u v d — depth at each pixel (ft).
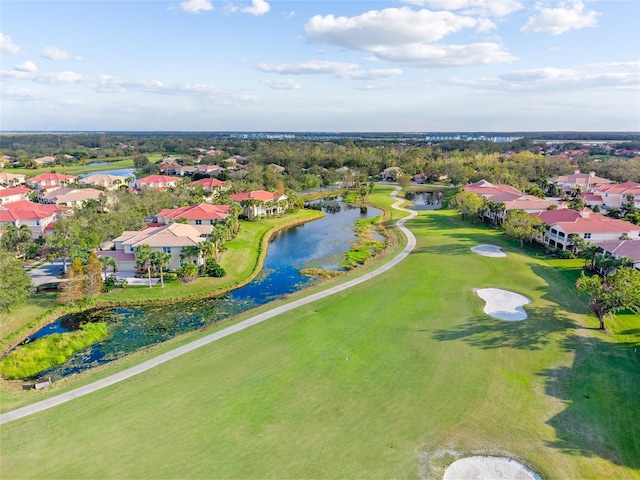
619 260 182.80
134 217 260.83
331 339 133.90
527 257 226.58
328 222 343.67
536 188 414.21
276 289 190.29
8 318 153.69
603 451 86.02
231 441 88.84
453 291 174.70
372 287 180.24
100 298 172.35
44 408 100.99
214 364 119.65
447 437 89.97
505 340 131.95
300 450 86.28
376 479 79.15
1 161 635.66
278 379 111.86
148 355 125.70
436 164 593.83
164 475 80.23
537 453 85.51
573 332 136.77
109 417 97.04
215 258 219.82
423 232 290.15
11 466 82.53
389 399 103.09
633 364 117.91
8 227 237.04
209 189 429.38
